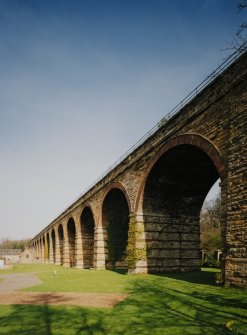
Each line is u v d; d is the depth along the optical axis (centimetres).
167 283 1516
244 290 1070
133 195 2169
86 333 704
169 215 2181
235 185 1185
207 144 1406
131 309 952
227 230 1187
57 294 1316
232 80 1278
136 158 2141
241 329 679
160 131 1828
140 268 2031
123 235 3002
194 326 734
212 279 1596
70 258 4369
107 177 2727
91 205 3216
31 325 787
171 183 2072
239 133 1207
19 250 9675
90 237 3722
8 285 1780
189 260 2186
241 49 989
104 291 1366
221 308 882
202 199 2258
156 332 697
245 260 1086
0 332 730
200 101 1491
